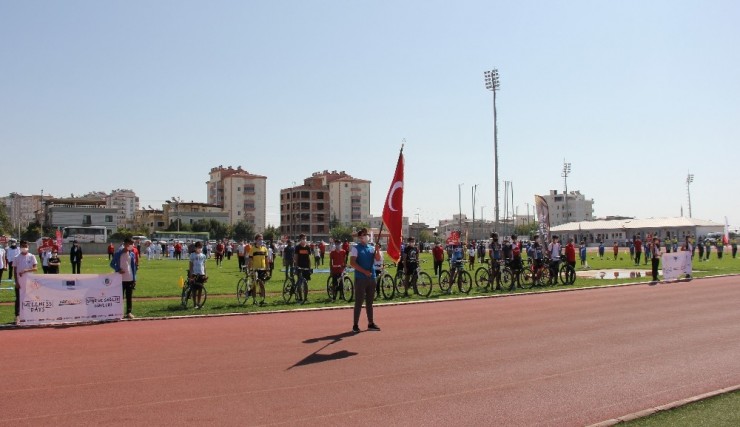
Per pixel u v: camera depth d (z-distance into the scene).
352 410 7.20
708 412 6.95
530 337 12.37
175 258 68.06
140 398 7.70
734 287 24.47
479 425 6.66
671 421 6.62
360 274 13.23
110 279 15.59
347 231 135.25
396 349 11.02
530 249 28.86
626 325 14.03
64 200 136.88
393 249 17.17
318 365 9.66
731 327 13.60
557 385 8.39
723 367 9.51
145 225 151.00
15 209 187.00
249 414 7.02
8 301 20.17
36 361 10.05
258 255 19.31
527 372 9.16
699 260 50.28
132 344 11.72
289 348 11.16
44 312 14.75
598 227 114.38
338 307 18.09
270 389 8.15
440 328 13.73
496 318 15.51
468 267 44.88
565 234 122.12
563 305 18.62
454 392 8.01
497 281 24.88
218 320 15.45
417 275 21.89
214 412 7.10
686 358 10.20
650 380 8.70
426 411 7.17
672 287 25.12
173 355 10.52
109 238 100.50
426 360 10.03
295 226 146.38
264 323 14.76
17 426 6.58
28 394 7.90
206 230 135.88
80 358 10.30
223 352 10.78
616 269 39.69
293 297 21.09
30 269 14.73
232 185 157.12
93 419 6.83
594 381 8.62
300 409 7.23
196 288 17.98
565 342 11.75
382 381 8.59
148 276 34.06
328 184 172.12
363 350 10.94
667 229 107.69
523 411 7.19
